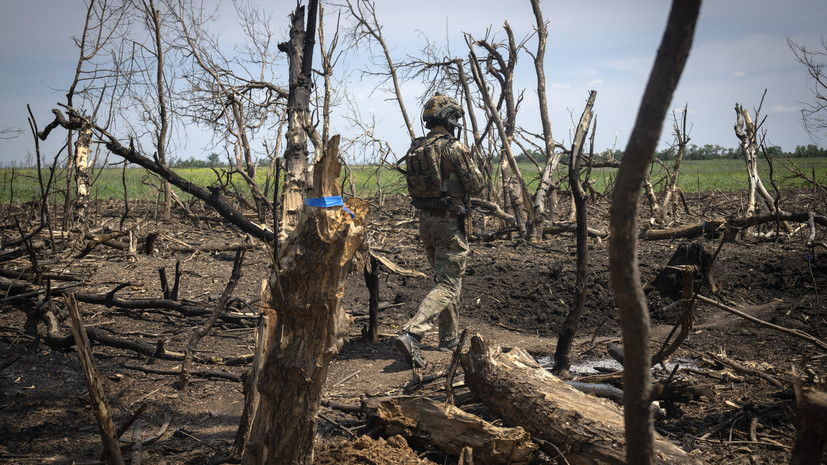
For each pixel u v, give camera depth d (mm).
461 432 2674
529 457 2594
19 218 10742
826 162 53656
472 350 3062
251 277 6969
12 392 3607
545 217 9812
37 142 5039
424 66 10844
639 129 980
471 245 9320
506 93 10289
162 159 9211
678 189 10562
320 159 1927
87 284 5965
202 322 5227
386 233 10594
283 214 3137
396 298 6188
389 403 2904
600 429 2479
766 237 8492
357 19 10172
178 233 10148
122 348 4270
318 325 1979
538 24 10070
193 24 9438
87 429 3186
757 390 3443
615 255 1038
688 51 938
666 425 3074
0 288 5184
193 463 2795
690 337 4785
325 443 2867
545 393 2713
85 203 7484
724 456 2701
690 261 5785
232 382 3967
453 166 4297
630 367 1075
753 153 9039
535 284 6254
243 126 9969
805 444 1335
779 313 5160
